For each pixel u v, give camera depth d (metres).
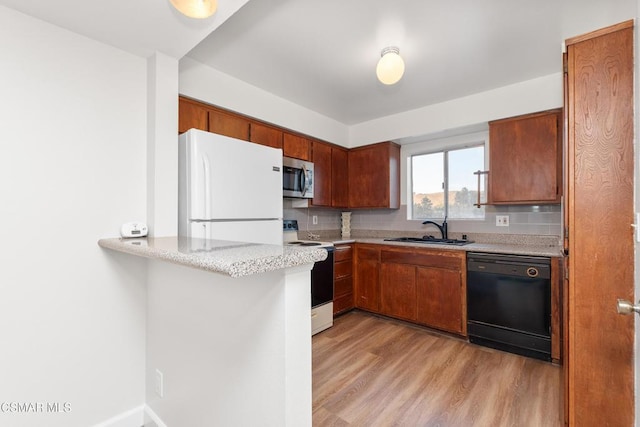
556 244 2.75
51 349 1.40
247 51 2.20
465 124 3.01
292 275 0.90
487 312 2.53
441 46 2.13
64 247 1.44
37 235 1.37
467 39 2.04
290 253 0.85
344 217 4.17
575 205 1.24
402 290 3.05
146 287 1.67
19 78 1.33
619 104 1.16
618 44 1.17
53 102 1.41
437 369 2.16
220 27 1.91
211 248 1.01
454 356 2.37
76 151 1.48
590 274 1.21
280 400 0.90
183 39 1.56
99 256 1.54
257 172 2.13
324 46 2.13
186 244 1.20
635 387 1.08
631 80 1.14
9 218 1.30
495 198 2.82
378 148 3.68
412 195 3.80
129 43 1.59
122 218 1.62
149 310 1.64
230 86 2.57
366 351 2.46
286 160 3.02
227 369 1.10
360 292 3.38
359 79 2.65
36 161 1.37
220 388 1.13
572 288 1.25
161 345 1.53
